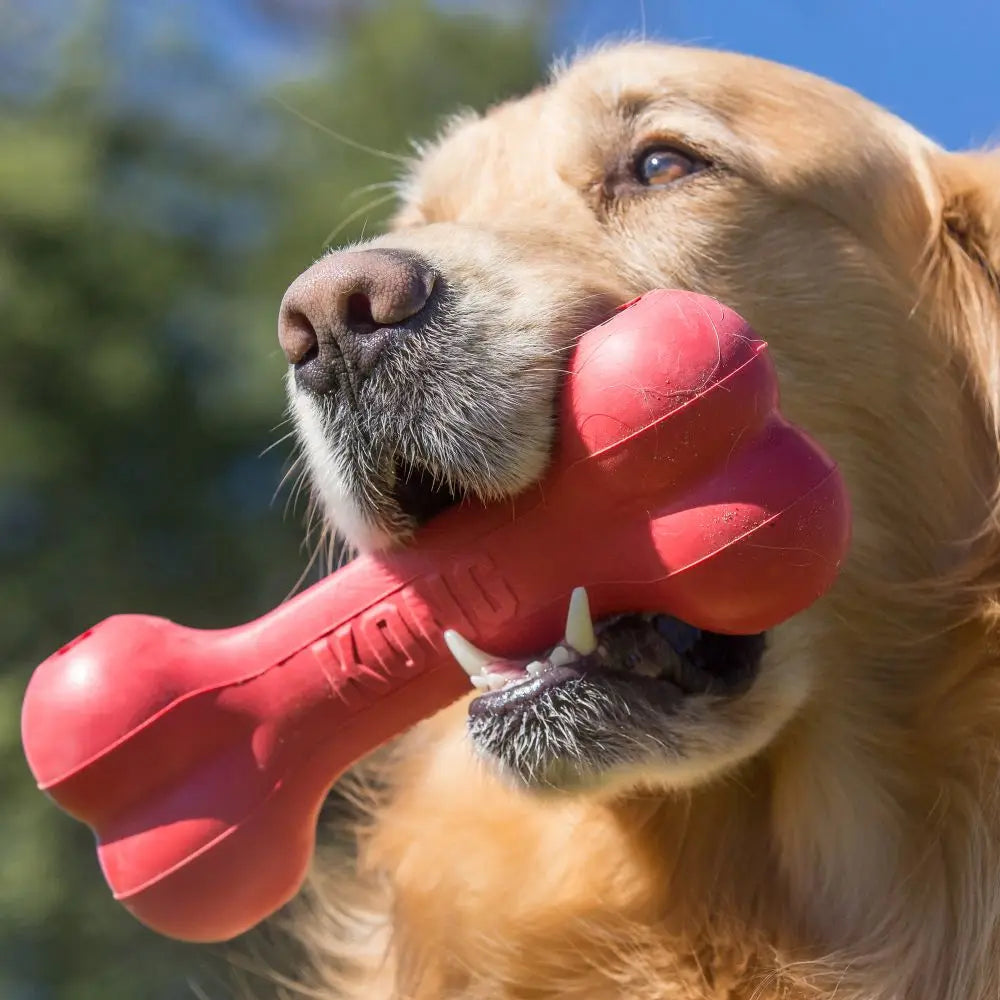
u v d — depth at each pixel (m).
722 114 3.23
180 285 11.09
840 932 2.86
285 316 2.58
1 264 10.28
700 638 2.71
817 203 3.20
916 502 3.08
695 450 2.32
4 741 8.66
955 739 2.86
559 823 3.06
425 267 2.62
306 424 2.63
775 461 2.34
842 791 2.89
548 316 2.58
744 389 2.32
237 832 2.44
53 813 8.56
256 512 10.92
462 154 3.59
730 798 2.95
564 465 2.42
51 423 10.30
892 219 3.28
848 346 3.12
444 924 3.21
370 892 3.61
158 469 10.76
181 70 11.92
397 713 2.53
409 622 2.48
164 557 10.62
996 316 3.21
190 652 2.49
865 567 2.96
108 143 11.47
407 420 2.50
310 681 2.48
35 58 11.77
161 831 2.42
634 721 2.52
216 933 2.52
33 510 10.40
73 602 10.12
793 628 2.80
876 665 2.95
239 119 12.16
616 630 2.59
